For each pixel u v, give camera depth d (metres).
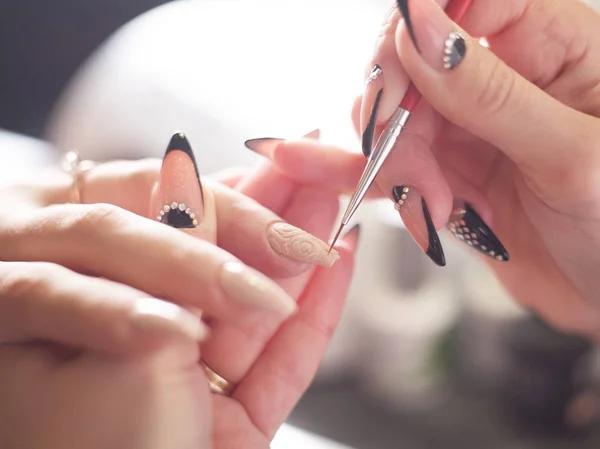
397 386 0.40
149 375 0.17
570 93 0.24
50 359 0.18
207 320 0.23
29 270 0.18
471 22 0.23
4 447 0.18
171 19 0.47
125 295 0.17
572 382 0.36
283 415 0.24
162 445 0.17
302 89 0.42
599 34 0.23
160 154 0.40
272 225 0.22
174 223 0.21
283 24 0.46
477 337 0.40
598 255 0.25
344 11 0.46
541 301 0.30
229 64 0.43
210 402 0.18
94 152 0.41
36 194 0.23
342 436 0.38
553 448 0.36
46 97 0.68
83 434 0.17
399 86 0.21
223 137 0.41
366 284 0.42
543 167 0.22
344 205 0.39
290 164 0.25
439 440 0.37
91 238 0.18
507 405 0.38
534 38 0.23
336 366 0.41
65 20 0.67
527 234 0.28
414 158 0.23
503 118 0.21
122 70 0.43
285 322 0.24
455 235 0.26
